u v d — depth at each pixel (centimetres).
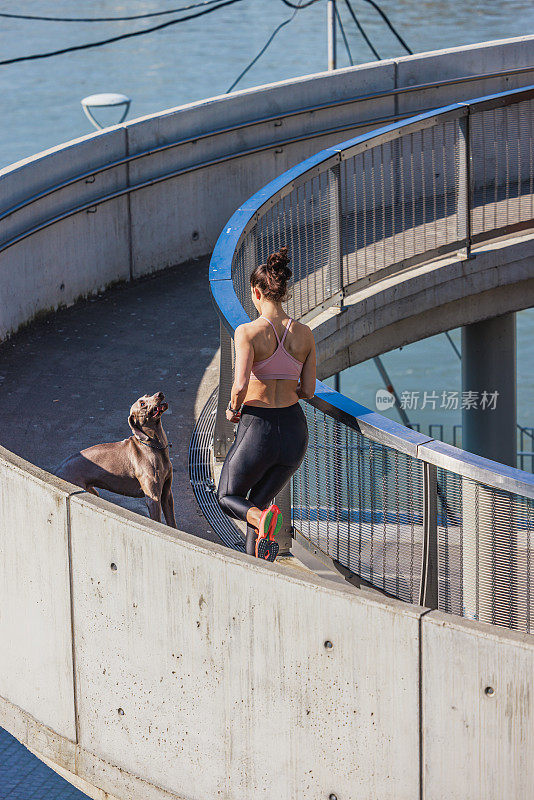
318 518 1830
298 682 1384
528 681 1223
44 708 1666
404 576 1620
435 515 1523
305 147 3906
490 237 3206
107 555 1509
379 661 1317
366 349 3131
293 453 1633
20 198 2995
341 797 1396
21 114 19612
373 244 2912
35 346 2967
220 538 1984
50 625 1617
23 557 1628
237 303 1902
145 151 3475
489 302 3416
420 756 1323
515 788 1267
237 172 3788
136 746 1559
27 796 2170
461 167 3073
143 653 1511
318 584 1339
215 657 1442
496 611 1468
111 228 3403
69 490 1546
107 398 2625
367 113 3991
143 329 3114
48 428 2456
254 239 2366
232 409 1609
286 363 1605
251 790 1466
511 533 1422
